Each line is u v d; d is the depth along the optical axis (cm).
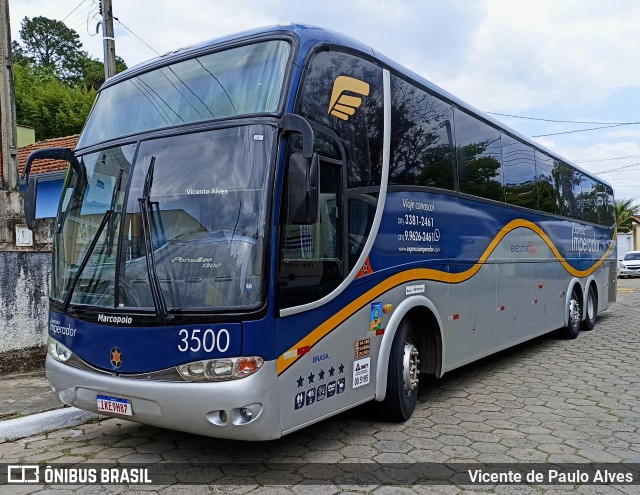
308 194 388
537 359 899
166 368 401
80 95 3316
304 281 425
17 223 824
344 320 468
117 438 523
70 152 512
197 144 434
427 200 604
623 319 1411
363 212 499
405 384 568
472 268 698
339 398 462
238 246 399
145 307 414
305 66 445
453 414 596
